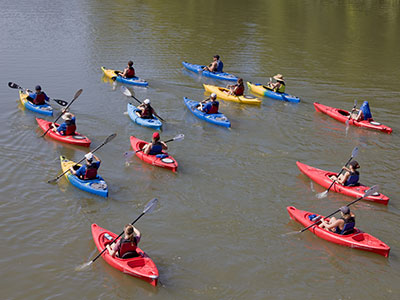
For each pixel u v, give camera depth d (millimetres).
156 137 16062
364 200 14750
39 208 13578
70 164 15430
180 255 12023
